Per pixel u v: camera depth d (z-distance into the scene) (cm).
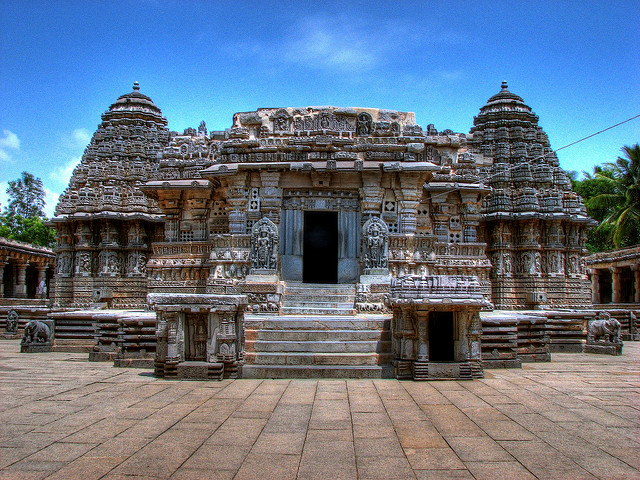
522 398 1021
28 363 1545
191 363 1232
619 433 776
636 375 1309
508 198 2959
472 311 1250
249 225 2052
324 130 2092
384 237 1931
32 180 6306
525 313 1933
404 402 987
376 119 2162
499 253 2944
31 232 5662
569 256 3011
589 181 5128
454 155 2595
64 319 1909
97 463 638
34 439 735
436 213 2453
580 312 1973
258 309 1753
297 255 2055
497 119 3306
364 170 1973
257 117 2156
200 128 2984
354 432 779
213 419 851
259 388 1123
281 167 2008
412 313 1256
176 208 2450
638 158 4197
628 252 3938
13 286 4384
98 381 1203
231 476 599
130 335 1483
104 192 3036
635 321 2681
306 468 627
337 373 1270
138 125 3475
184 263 2238
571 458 664
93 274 3023
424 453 684
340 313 1748
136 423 824
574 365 1523
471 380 1225
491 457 668
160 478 591
